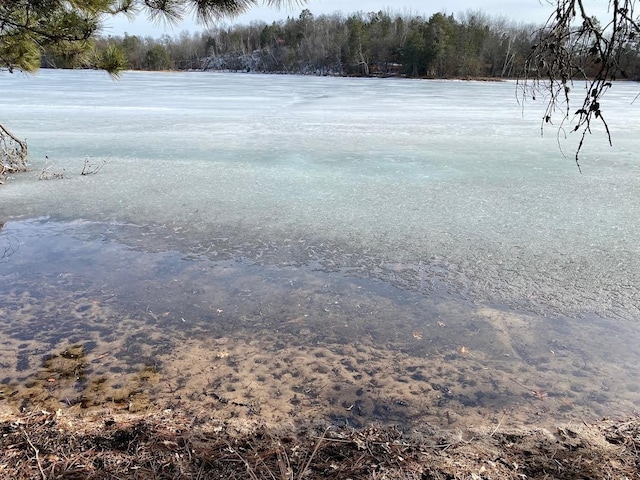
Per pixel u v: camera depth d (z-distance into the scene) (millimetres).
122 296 3867
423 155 9305
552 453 2127
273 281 4195
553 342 3256
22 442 2088
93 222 5664
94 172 7965
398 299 3891
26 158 8398
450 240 5168
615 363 3002
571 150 9797
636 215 5941
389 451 2119
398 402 2590
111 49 4082
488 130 12352
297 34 71625
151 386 2707
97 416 2400
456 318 3586
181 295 3904
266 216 5914
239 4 3049
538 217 5891
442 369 2930
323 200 6562
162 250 4859
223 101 20109
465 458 2086
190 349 3129
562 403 2592
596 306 3771
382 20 65500
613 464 2037
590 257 4715
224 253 4809
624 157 9125
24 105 17031
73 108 16406
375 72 61438
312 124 13195
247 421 2377
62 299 3791
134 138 10930
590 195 6781
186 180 7520
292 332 3371
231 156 9156
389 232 5398
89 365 2916
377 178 7668
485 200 6570
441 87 33250
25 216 5852
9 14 3434
